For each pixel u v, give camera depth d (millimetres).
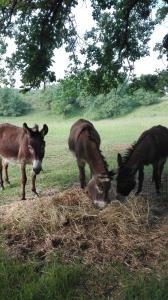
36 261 2617
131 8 6023
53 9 5625
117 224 2932
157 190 4133
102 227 2922
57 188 4609
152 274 2396
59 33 5922
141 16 6375
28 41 5812
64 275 2355
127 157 3773
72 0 5777
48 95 22719
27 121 19719
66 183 4824
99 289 2291
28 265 2527
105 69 6414
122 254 2650
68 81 6449
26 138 4109
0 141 4523
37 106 23016
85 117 20156
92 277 2400
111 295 2240
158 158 4055
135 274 2424
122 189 3629
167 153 4262
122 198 3506
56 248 2729
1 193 4516
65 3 5777
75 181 4898
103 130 12906
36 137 3936
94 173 3447
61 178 5113
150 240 2779
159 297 2129
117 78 6473
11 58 5895
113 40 6371
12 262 2576
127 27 6211
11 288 2289
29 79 5816
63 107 21328
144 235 2844
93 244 2760
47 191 4496
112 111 19906
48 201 3252
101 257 2635
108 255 2650
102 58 6367
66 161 6641
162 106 19875
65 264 2557
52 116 21141
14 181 5152
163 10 6559
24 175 4180
